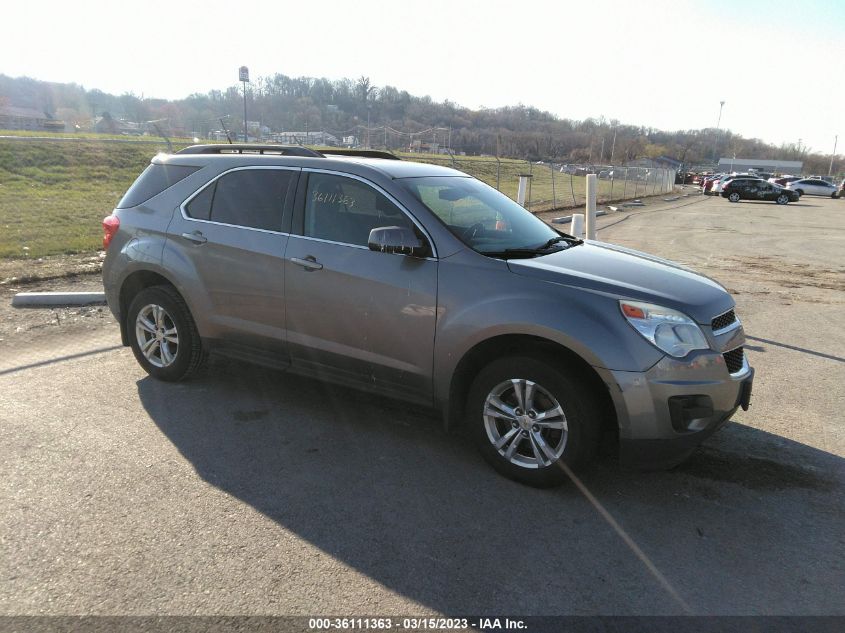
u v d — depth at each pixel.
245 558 2.79
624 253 4.28
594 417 3.28
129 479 3.43
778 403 4.95
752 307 8.48
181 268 4.52
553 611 2.55
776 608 2.61
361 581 2.68
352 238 3.93
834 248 15.72
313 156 4.30
